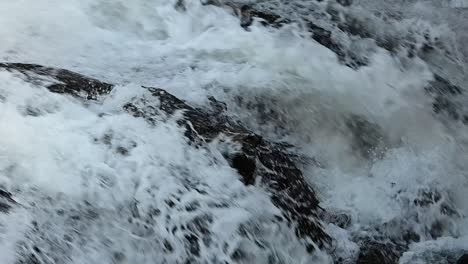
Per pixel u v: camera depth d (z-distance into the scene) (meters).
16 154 4.06
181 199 4.23
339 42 7.83
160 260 3.91
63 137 4.33
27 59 5.93
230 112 5.68
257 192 4.60
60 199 3.91
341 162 5.92
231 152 4.73
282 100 6.09
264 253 4.30
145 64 6.26
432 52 8.50
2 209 3.66
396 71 7.77
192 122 4.88
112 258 3.76
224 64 6.45
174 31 7.08
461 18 9.45
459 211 5.96
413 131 6.73
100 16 6.87
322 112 6.23
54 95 4.73
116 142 4.45
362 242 5.05
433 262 5.21
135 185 4.18
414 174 6.08
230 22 7.36
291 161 5.29
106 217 3.95
